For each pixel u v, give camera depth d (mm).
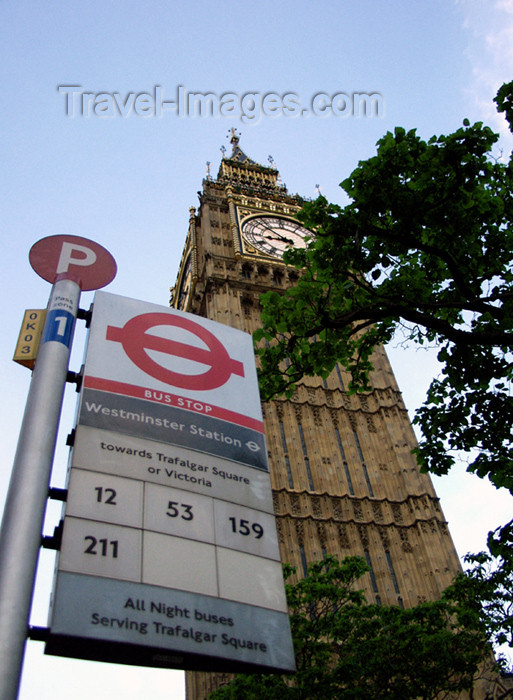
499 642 21016
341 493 37531
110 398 8805
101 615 6605
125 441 8406
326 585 22484
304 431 41156
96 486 7734
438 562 34656
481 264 14977
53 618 6363
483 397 15430
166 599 7090
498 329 14891
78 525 7254
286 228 60188
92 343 9422
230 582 7699
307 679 20266
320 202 15430
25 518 6508
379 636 22234
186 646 6812
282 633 7590
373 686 21875
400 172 14664
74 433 8344
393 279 15711
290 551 33531
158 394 9258
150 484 8109
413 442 42156
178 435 8891
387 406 44469
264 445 9711
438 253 14398
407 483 38875
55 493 7578
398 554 35250
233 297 50219
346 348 16375
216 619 7246
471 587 21797
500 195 15336
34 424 7316
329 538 34812
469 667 21562
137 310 10375
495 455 15109
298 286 15742
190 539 7816
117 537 7355
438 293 15906
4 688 5430
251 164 78562
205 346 10547
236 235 55844
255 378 10672
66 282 9422
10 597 5949
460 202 14344
